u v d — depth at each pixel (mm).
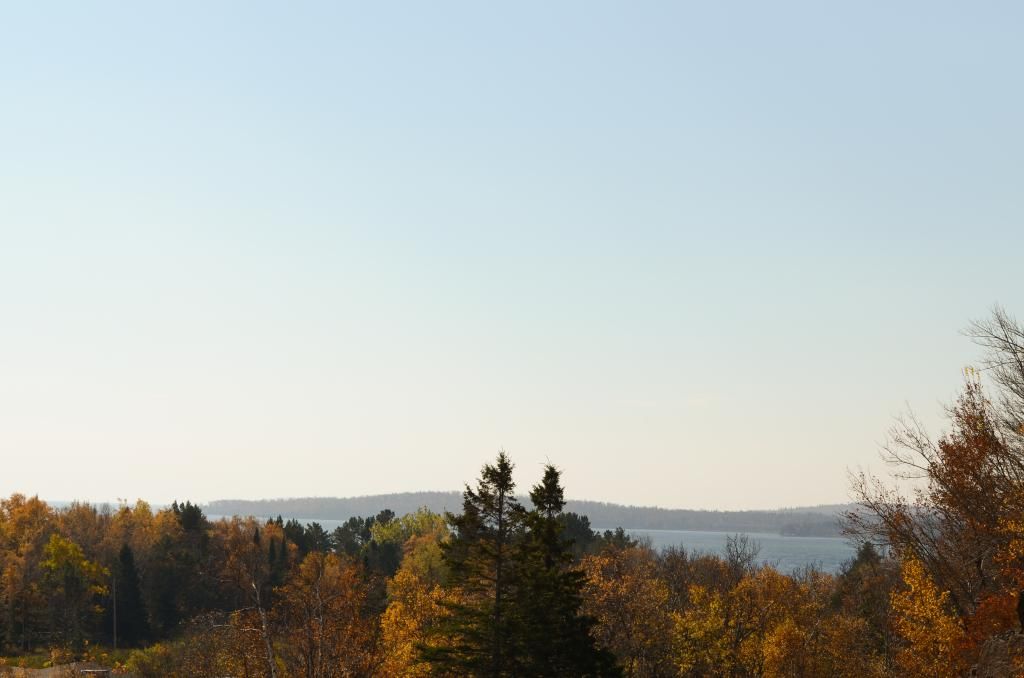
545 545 42500
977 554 36719
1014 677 29391
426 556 121000
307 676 36000
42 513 163000
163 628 120000
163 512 175625
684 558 83812
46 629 120688
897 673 47344
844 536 41219
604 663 41812
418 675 46875
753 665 54906
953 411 37844
